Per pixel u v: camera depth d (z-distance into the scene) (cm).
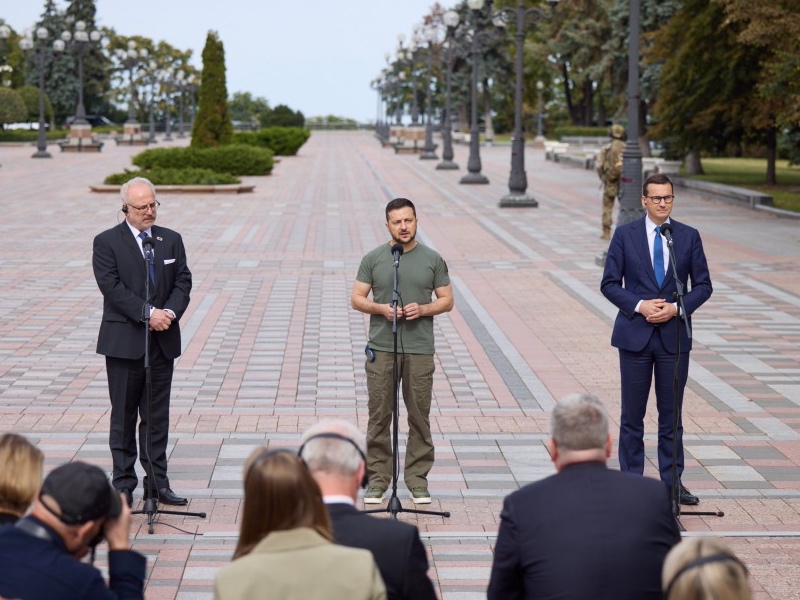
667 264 735
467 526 716
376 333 758
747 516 734
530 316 1461
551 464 843
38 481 388
